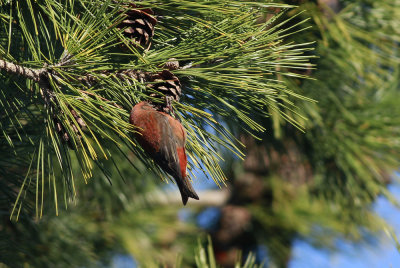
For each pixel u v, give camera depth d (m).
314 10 6.44
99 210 9.32
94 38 3.99
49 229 7.91
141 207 9.98
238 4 4.40
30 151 5.49
